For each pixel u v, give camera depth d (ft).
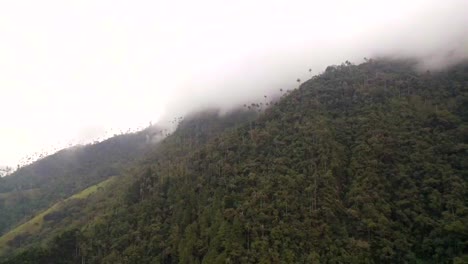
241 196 352.49
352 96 470.80
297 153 383.65
